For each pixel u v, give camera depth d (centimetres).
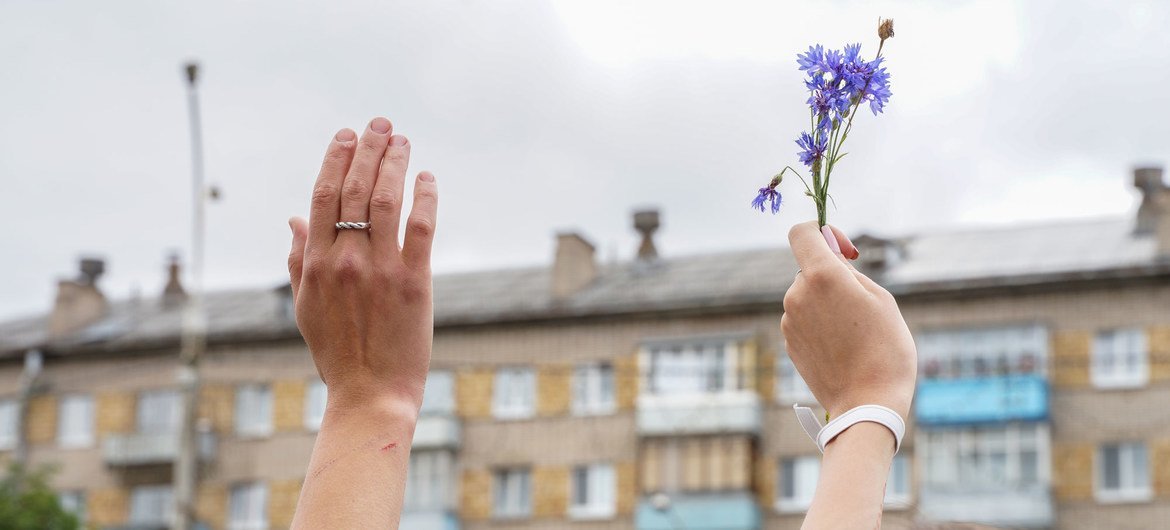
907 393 213
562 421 4247
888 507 372
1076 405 3891
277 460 4441
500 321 4331
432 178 233
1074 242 4303
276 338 4522
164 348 4647
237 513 4428
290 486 4416
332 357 229
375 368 228
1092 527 3822
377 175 230
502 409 4309
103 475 4578
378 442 222
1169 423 3816
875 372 214
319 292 228
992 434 3906
